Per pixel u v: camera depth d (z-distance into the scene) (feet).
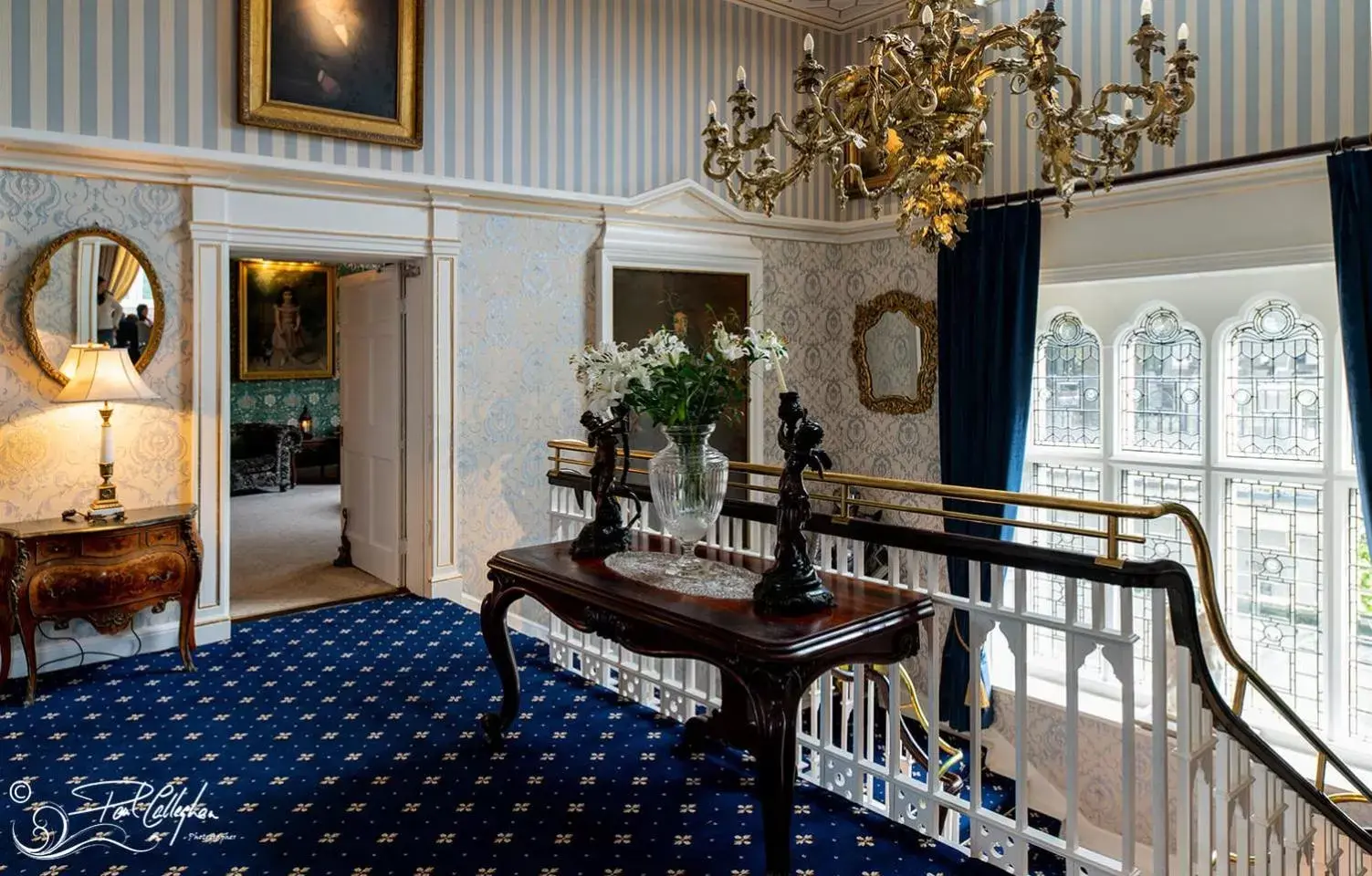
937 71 8.90
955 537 8.43
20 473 13.42
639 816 8.86
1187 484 18.28
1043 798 18.66
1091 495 19.75
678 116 20.49
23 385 13.43
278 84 15.30
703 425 9.18
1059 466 20.20
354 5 15.99
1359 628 16.24
